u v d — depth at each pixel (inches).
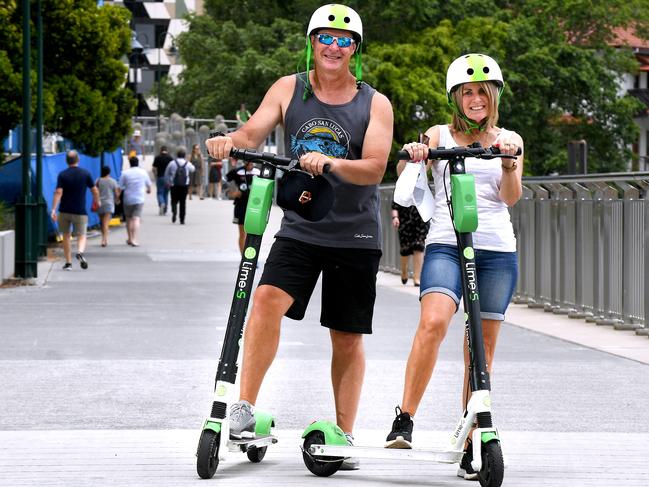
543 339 721.6
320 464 346.6
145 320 791.7
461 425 331.3
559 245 871.7
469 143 362.3
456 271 354.0
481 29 3228.3
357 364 370.0
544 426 443.5
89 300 928.9
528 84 3284.9
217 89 3572.8
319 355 629.3
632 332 756.0
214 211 2463.1
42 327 749.3
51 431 422.0
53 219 1237.7
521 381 555.2
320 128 351.6
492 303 360.5
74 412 463.8
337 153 352.2
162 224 2082.9
